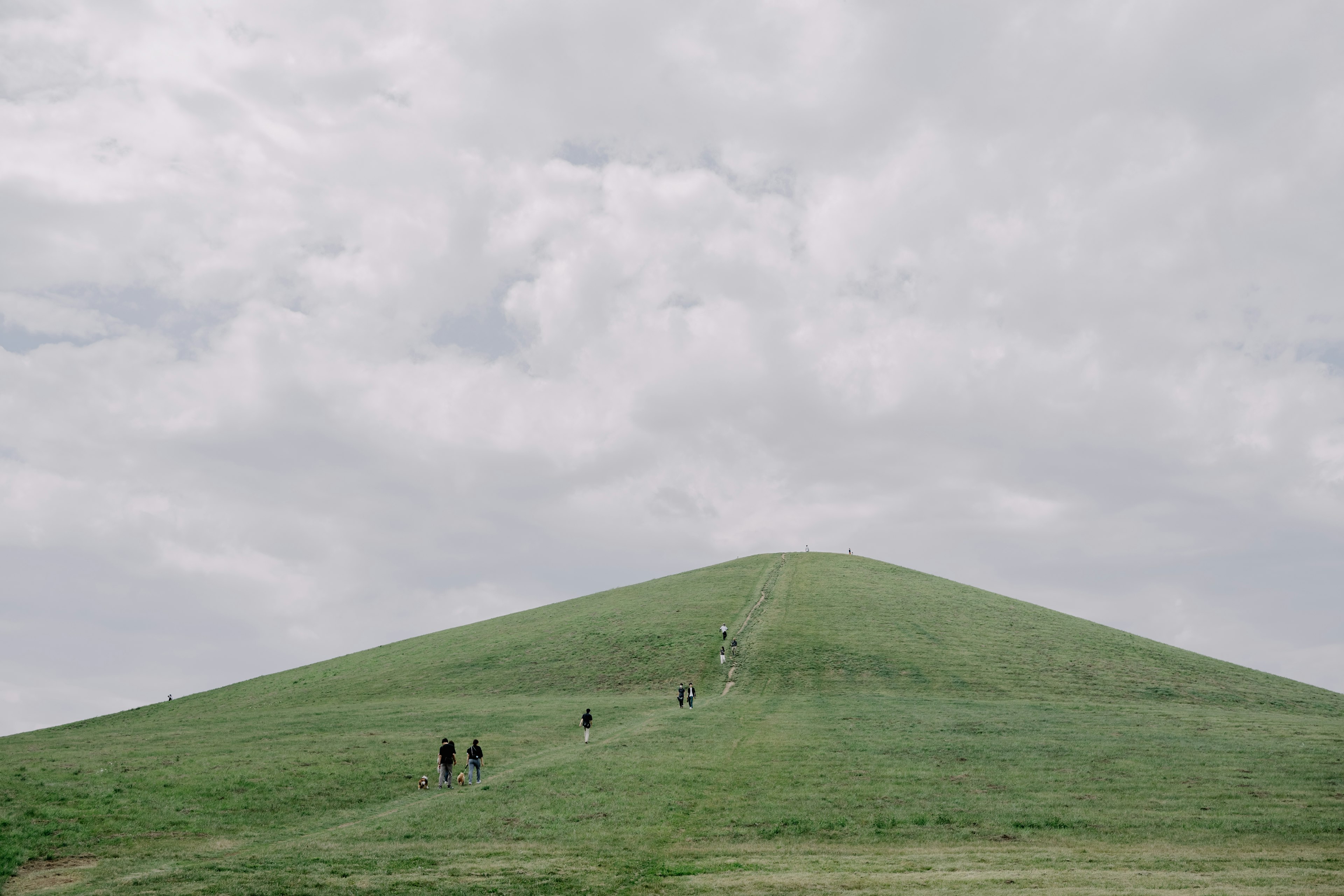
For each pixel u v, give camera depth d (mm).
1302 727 51125
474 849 27438
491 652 90062
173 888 23312
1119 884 22281
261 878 24172
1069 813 31312
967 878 23406
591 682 75438
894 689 68875
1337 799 32656
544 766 40438
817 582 110438
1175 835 28344
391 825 30766
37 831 30219
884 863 25531
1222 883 22250
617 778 37469
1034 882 22766
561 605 117812
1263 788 34562
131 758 45406
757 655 78938
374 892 22688
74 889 23984
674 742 46281
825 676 72688
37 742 60594
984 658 78375
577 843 28125
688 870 24828
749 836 28953
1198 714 57188
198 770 41438
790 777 37531
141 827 31484
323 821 32906
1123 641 89312
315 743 49906
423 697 74812
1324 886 21828
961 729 49750
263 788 37906
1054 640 86500
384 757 44781
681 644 84812
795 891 22344
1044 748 43688
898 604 99312
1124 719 54219
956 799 33625
